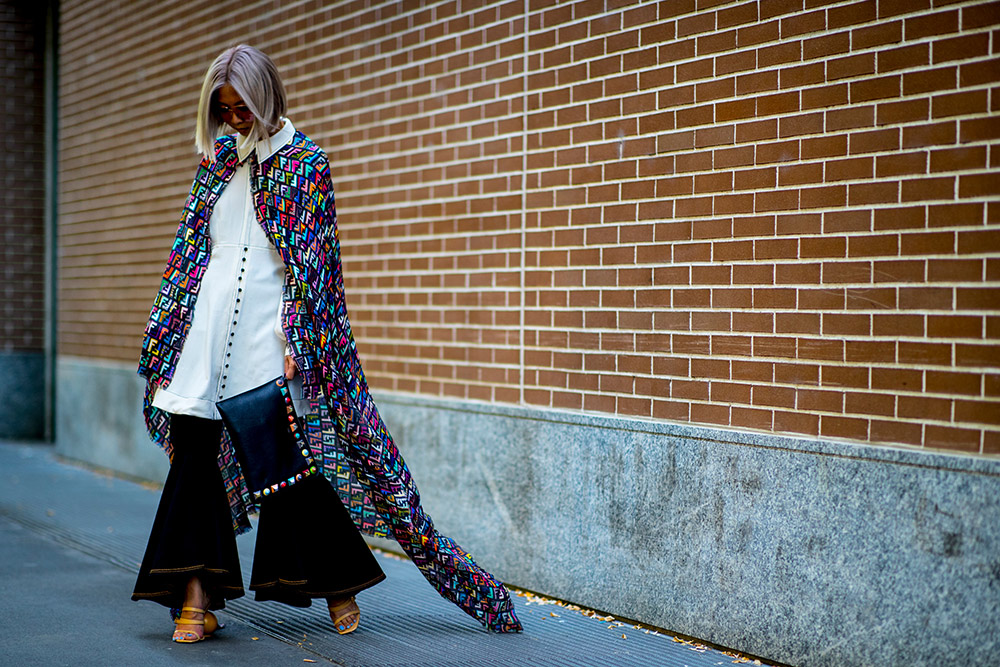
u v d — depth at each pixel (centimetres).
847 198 349
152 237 790
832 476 350
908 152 332
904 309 334
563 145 459
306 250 371
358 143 586
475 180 507
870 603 339
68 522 635
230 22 700
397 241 558
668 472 407
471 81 509
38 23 1062
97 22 883
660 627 410
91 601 452
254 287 374
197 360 373
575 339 454
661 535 409
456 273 519
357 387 386
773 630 368
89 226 891
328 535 385
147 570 374
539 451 466
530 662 366
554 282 464
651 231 419
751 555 376
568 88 457
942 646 321
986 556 311
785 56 369
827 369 355
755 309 379
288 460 368
